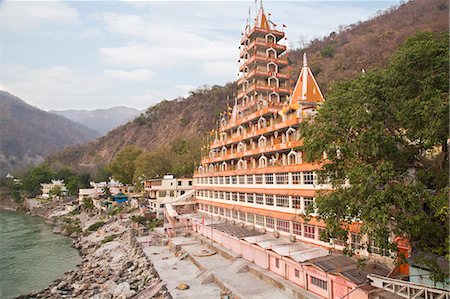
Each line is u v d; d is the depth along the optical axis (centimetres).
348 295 2433
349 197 2116
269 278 3225
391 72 2081
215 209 5984
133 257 5012
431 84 1869
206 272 3672
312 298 2683
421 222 1881
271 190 4222
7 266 5591
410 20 11706
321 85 10631
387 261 2695
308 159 2469
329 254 3019
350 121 2048
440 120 1703
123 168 10956
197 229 5556
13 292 4425
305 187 3597
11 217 11906
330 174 2517
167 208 6350
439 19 10144
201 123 16888
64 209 11900
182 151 10712
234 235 4147
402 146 2261
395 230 1994
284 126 4066
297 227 3734
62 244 7225
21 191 16025
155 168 9412
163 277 3744
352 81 2438
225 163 5691
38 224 10181
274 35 5428
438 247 1944
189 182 8069
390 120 2138
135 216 7694
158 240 5497
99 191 11812
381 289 2286
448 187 1708
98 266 5181
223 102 17438
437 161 2178
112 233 7250
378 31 12438
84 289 4166
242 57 5753
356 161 2167
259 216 4503
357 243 2961
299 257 2977
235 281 3319
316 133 2297
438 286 2091
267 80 5391
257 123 4962
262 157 4503
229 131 5978
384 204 1886
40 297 4109
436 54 1939
